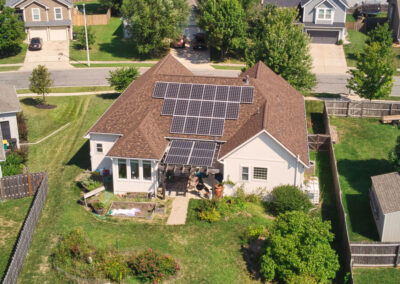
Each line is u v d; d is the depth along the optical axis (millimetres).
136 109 41531
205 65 74312
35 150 46812
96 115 55281
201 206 36719
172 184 40344
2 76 68125
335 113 56688
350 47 80312
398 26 81062
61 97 60844
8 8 73812
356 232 36812
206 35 76312
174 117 40750
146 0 75188
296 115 44562
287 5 84312
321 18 81188
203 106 41062
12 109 45250
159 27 74438
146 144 37750
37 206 34719
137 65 74000
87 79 67625
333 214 38219
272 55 54562
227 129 40062
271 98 42781
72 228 34000
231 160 38125
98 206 36250
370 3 95250
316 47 80312
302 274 29406
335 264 30328
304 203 37250
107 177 41000
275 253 30109
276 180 38312
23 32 75938
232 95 41438
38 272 29781
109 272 29625
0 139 39781
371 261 33031
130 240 33031
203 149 38500
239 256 32312
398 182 37594
